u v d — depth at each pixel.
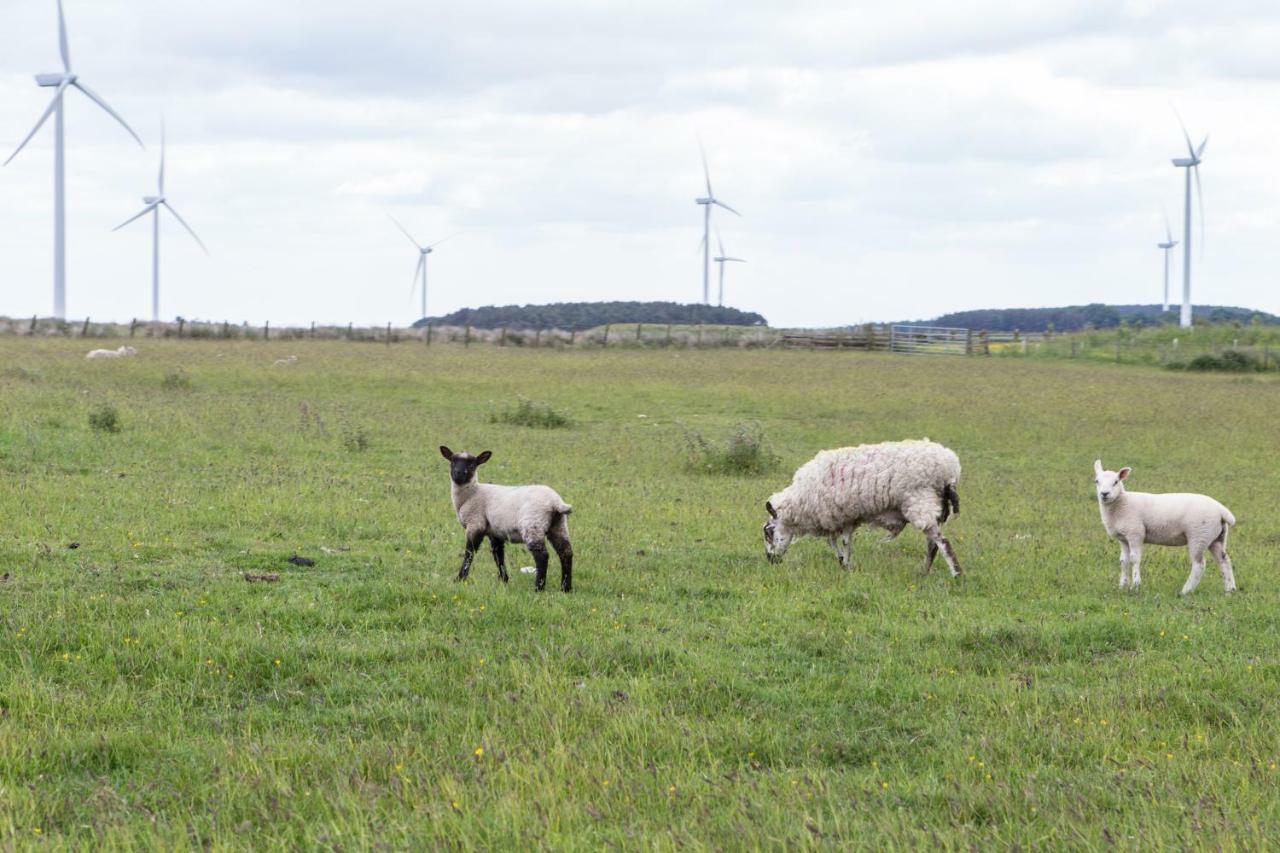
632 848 5.71
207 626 9.61
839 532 13.88
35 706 7.74
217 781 6.62
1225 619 11.21
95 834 5.80
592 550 14.12
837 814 6.18
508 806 6.09
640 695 8.36
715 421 30.05
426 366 43.06
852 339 63.22
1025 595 12.35
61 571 11.49
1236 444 27.50
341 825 5.95
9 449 19.19
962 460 24.70
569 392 35.47
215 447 21.53
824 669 9.38
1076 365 53.69
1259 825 6.05
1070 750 7.55
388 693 8.43
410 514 15.70
